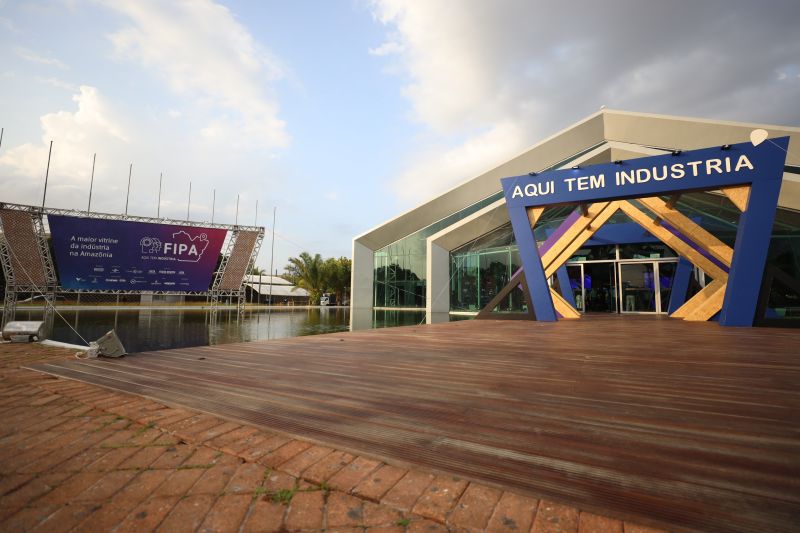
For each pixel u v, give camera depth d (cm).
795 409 278
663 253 1880
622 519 144
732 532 134
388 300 2927
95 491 177
